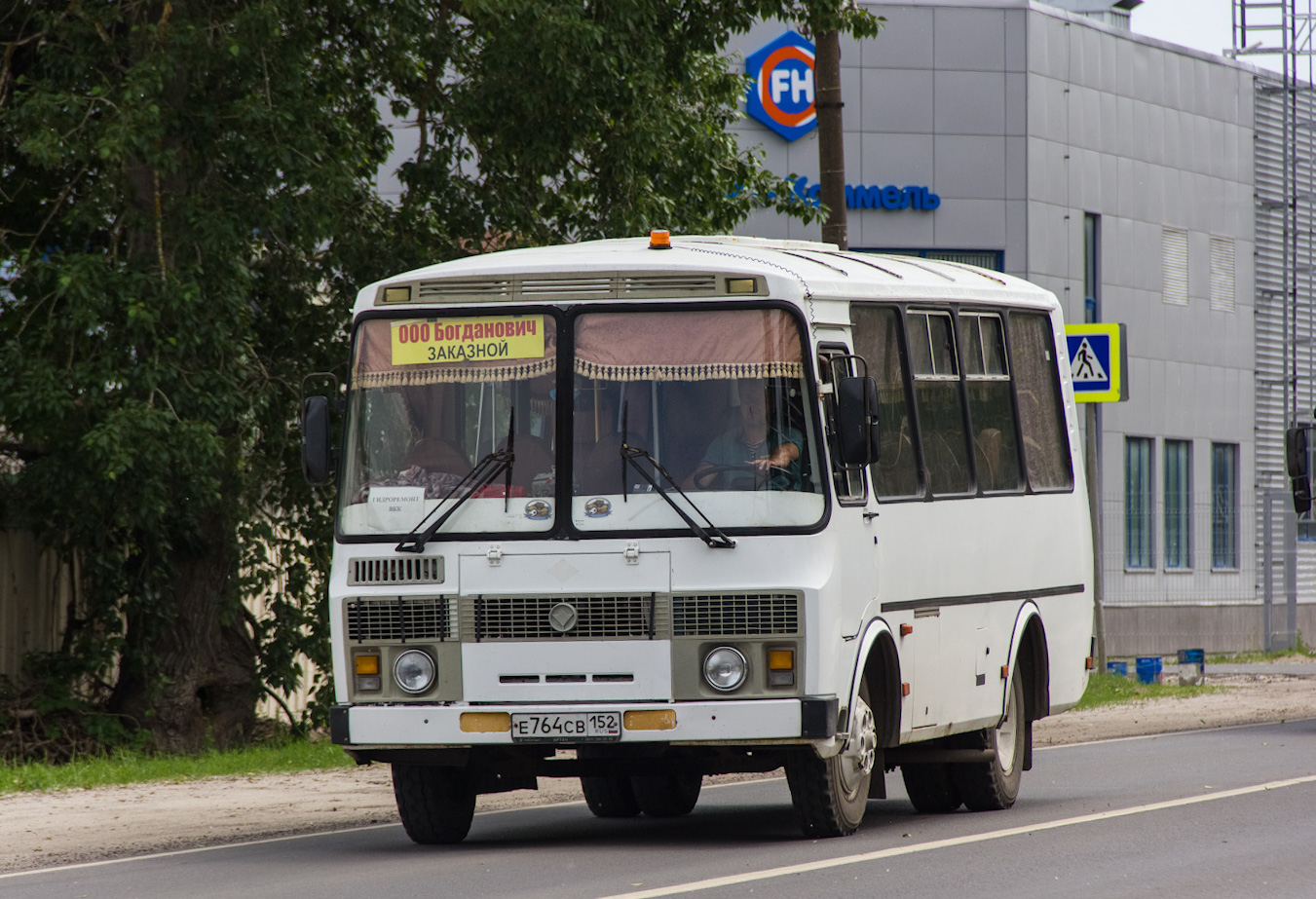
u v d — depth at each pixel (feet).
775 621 73.51
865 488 79.05
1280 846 75.56
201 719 151.74
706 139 155.12
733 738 73.20
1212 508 279.49
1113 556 264.52
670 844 79.41
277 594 155.74
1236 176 284.82
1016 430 97.30
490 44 139.74
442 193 151.12
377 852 79.41
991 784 92.53
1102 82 264.31
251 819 95.20
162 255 130.21
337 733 76.28
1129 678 215.31
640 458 74.84
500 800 104.32
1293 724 147.84
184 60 130.72
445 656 75.36
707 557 73.92
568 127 140.67
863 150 248.11
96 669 146.10
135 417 125.39
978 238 251.60
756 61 244.83
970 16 250.98
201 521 149.38
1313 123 296.30
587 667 74.18
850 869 69.21
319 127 138.62
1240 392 284.00
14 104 134.21
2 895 69.15
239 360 135.33
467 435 76.64
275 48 133.08
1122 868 69.56
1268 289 289.12
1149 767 113.70
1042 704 98.53
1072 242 258.57
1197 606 274.98
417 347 77.82
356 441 77.92
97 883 71.51
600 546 74.33
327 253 150.10
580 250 83.41
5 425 134.62
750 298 75.77
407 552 75.97
